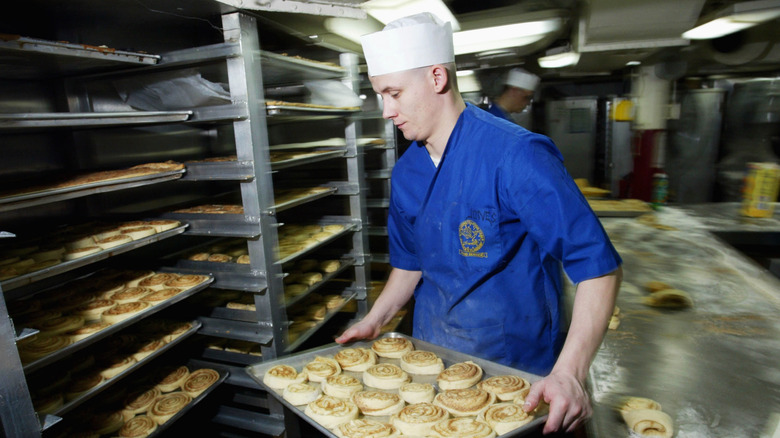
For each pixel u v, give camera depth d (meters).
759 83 5.81
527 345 1.56
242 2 2.03
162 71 2.24
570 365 1.22
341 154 3.21
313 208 3.78
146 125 2.90
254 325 2.38
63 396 1.84
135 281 2.41
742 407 1.29
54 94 2.46
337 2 2.48
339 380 1.65
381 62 1.43
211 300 2.76
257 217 2.22
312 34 2.93
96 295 2.27
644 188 5.70
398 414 1.44
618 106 5.81
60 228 2.40
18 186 1.81
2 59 1.78
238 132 2.17
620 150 6.44
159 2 1.97
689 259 2.69
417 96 1.43
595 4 3.74
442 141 1.53
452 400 1.45
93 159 2.61
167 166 2.26
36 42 1.59
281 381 1.65
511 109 4.05
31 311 2.11
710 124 6.06
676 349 1.66
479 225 1.46
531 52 5.19
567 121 6.87
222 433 2.49
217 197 3.22
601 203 4.29
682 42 4.27
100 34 2.52
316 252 3.61
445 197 1.53
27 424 1.43
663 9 3.73
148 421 2.09
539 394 1.17
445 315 1.65
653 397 1.37
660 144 5.61
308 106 2.62
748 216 3.55
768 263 3.03
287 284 2.88
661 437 1.15
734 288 2.23
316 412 1.51
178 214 2.45
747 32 4.84
